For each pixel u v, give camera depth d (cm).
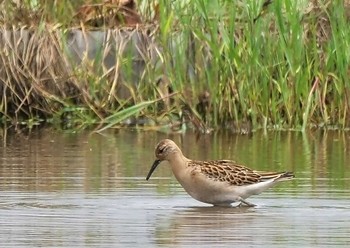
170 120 1678
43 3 1733
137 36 1702
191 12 1636
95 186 1180
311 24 1659
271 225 990
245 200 1115
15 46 1705
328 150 1442
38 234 947
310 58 1656
